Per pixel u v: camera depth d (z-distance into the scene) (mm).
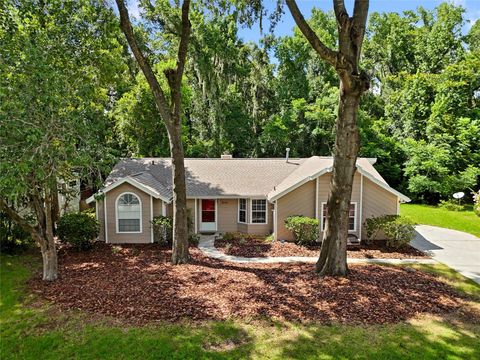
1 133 7398
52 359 6062
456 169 25312
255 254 12969
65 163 9000
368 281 9797
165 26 24094
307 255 12883
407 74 29750
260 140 28984
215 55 26016
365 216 14938
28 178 8398
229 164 18859
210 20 24734
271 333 6910
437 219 20078
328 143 28188
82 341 6598
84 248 13539
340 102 9695
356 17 9016
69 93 9297
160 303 8211
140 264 11547
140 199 14641
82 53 14516
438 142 25734
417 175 24984
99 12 14641
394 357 6117
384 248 13883
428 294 9000
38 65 8570
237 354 6203
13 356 6180
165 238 14430
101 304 8180
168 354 6191
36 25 13242
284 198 14844
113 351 6273
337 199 10031
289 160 19344
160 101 11055
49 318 7535
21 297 8727
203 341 6598
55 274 10008
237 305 8109
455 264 11953
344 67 8898
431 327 7230
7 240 12969
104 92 18516
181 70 10859
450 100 26281
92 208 20984
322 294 8766
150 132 24109
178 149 11289
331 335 6848
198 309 7898
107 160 10031
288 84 30141
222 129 27422
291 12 8602
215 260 12203
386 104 32625
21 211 13227
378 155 27500
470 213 21375
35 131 7398
